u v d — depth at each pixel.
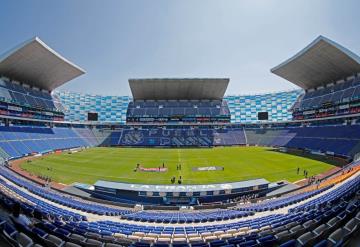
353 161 41.16
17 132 62.62
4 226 7.05
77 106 112.06
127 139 89.88
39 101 77.31
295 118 82.75
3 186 20.09
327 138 60.78
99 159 51.53
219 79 90.81
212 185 28.70
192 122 97.62
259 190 28.59
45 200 21.42
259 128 95.50
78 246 7.12
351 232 6.44
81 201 24.59
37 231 8.04
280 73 81.00
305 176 34.31
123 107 116.88
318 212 11.38
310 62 67.81
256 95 114.62
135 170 40.00
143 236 12.41
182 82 92.44
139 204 25.48
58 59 69.88
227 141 88.69
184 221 16.78
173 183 32.09
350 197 13.41
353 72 64.69
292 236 7.81
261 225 12.23
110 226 13.80
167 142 87.25
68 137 80.12
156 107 102.38
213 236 12.25
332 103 65.88
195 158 53.09
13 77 70.19
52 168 41.06
